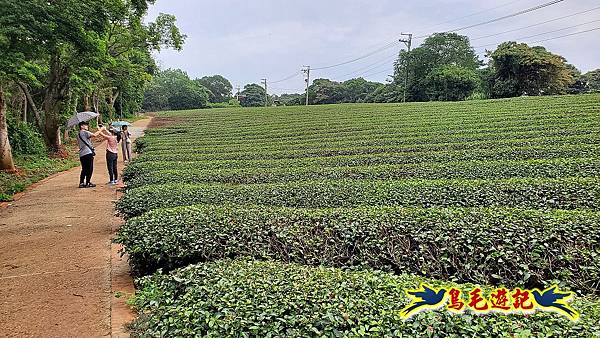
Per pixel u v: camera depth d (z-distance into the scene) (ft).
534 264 19.61
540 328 12.28
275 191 34.35
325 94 285.43
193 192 33.58
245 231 22.89
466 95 198.08
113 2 61.00
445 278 20.59
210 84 383.65
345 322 13.03
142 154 67.51
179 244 21.89
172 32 100.07
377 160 53.21
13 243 28.58
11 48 36.78
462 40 234.17
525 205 30.55
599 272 18.84
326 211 25.66
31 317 18.47
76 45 42.55
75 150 92.22
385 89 247.09
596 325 12.41
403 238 22.02
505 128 79.41
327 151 65.46
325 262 21.39
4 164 55.31
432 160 52.16
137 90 177.17
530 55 171.42
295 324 13.23
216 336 13.28
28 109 96.48
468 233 21.44
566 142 59.06
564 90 178.70
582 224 21.63
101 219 34.65
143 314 17.62
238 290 15.46
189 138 96.68
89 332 17.25
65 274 23.17
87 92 92.27
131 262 22.75
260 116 147.43
